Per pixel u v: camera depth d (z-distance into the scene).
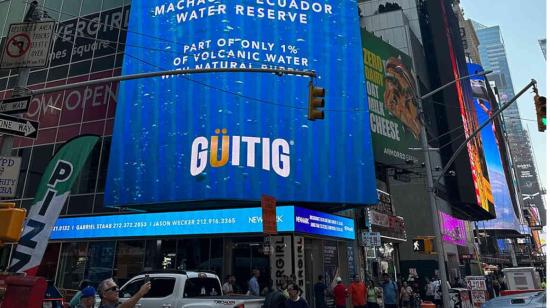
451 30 50.31
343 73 25.31
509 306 13.01
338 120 24.14
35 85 29.58
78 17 30.53
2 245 7.53
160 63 24.55
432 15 47.75
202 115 22.75
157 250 22.30
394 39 41.84
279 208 20.42
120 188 22.55
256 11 25.02
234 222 20.88
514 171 97.38
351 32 26.50
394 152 31.61
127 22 29.00
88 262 23.41
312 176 22.47
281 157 22.38
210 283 12.04
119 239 23.16
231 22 24.50
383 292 19.59
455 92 44.44
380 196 29.55
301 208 20.77
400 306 25.03
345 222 24.27
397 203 36.66
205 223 21.34
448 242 37.94
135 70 24.83
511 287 20.91
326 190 22.41
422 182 36.59
